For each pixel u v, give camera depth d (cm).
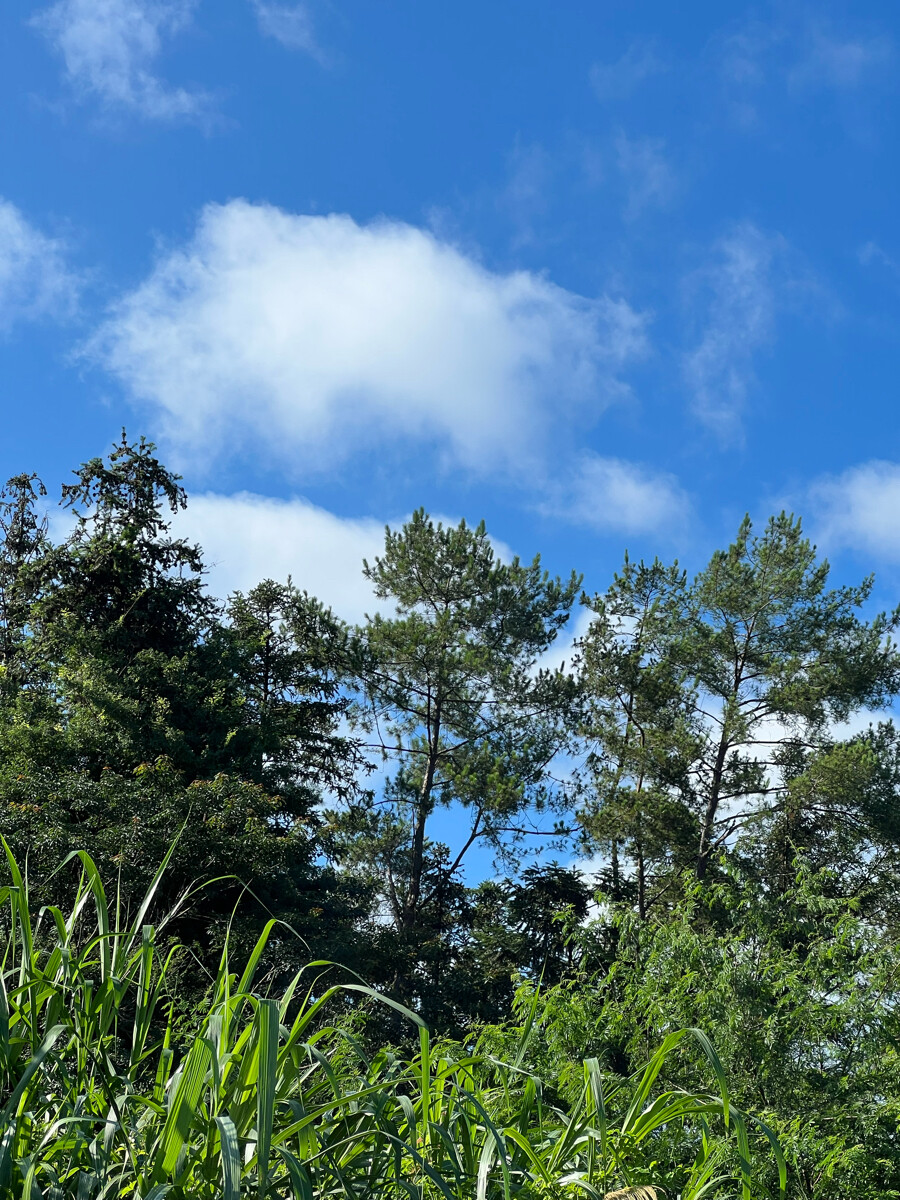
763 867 2228
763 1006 905
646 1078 296
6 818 1769
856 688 2358
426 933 2420
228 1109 232
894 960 924
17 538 2923
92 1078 244
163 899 1777
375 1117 251
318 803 2517
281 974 1569
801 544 2455
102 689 2153
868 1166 748
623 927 1034
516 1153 294
